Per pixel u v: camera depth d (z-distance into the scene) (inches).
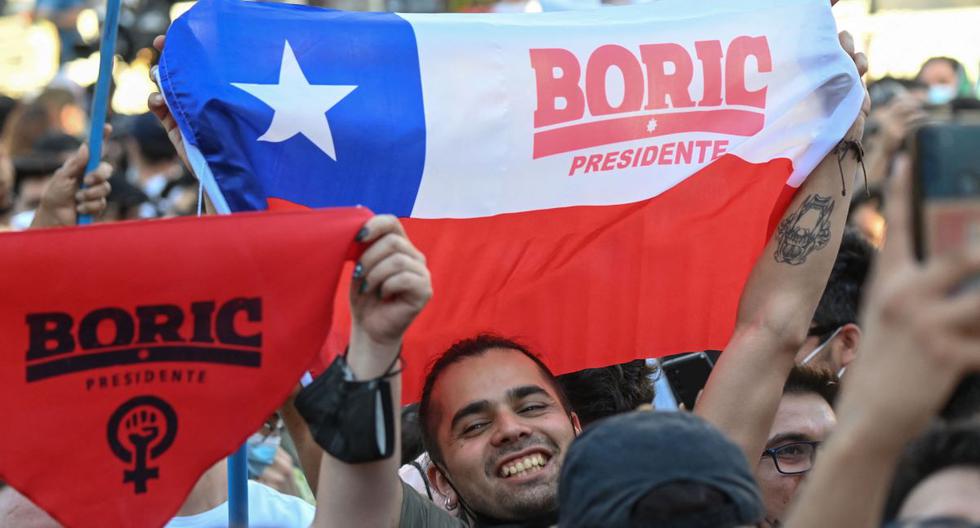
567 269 169.9
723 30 175.2
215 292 127.9
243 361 127.4
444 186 166.4
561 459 154.9
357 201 163.9
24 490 125.3
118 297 127.2
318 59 164.7
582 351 170.7
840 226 171.5
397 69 166.6
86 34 613.9
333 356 153.7
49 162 359.3
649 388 195.9
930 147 75.7
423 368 168.6
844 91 174.1
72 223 175.2
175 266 127.6
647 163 171.5
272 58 163.2
